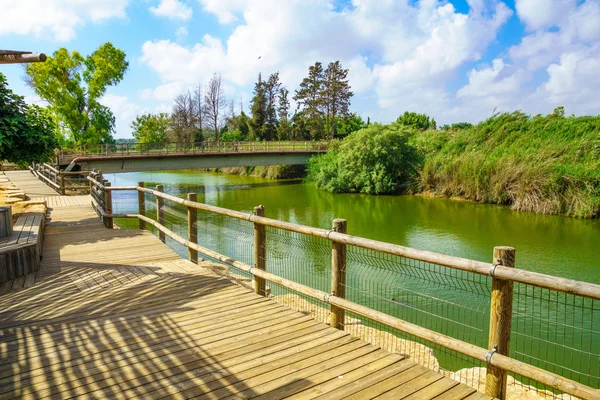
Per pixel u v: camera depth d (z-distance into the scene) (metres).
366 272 6.13
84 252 5.99
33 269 4.97
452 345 2.49
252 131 57.50
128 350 2.88
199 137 52.59
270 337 3.10
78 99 34.03
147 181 31.27
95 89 33.69
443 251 10.54
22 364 2.69
